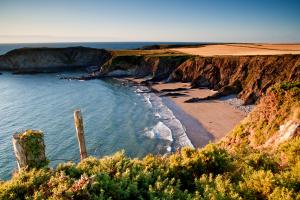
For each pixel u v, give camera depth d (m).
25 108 69.50
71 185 6.81
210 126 51.94
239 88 77.44
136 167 8.50
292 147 10.69
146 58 125.56
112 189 6.89
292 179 7.56
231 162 9.61
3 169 36.66
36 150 7.96
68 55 169.75
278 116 20.16
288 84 22.48
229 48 152.00
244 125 23.47
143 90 92.50
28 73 141.75
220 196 6.80
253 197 7.16
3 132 51.00
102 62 159.62
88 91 93.06
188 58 116.00
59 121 57.78
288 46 150.12
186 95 81.06
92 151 41.56
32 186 6.99
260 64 76.56
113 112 64.44
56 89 97.31
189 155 9.85
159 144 43.69
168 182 7.96
